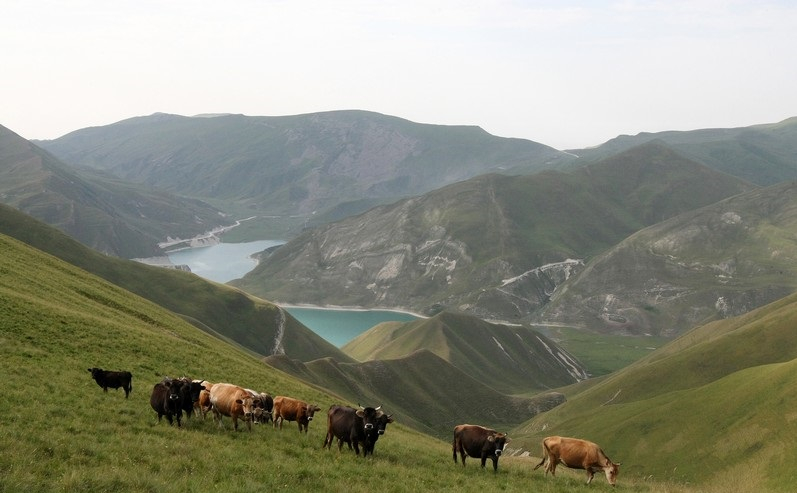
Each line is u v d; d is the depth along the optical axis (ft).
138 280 634.84
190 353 176.45
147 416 95.09
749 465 220.02
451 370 580.71
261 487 66.49
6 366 105.91
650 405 321.11
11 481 56.18
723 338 437.99
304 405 106.63
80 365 122.52
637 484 101.55
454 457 98.43
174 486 62.18
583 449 96.73
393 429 177.27
